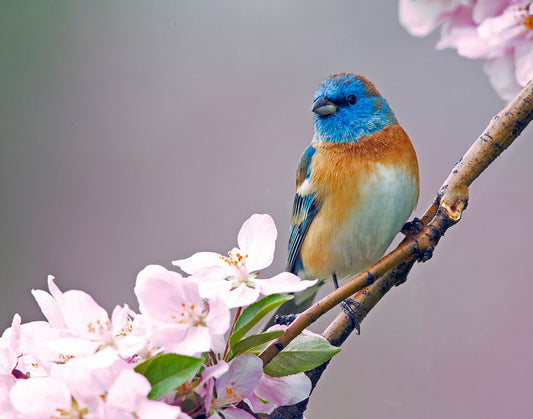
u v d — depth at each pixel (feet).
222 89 11.00
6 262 10.92
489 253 10.73
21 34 11.16
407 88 10.85
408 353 10.69
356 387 10.66
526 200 10.71
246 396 9.23
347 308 10.09
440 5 10.25
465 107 10.80
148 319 8.72
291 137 10.91
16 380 9.15
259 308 9.60
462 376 10.64
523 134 10.74
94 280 10.89
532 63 10.21
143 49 11.08
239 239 9.96
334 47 10.94
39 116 11.07
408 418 10.66
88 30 11.13
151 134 11.00
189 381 9.06
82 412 8.38
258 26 11.03
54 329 9.21
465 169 10.10
